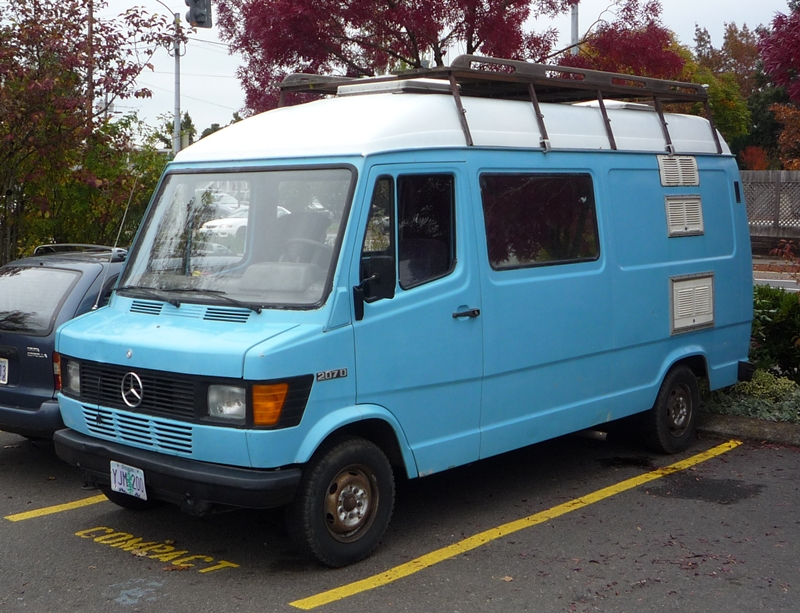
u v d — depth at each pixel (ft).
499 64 21.53
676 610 16.16
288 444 16.51
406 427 18.74
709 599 16.62
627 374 24.35
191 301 18.44
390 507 18.79
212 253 19.17
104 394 18.40
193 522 20.90
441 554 18.86
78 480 24.00
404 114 19.16
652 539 19.69
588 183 23.26
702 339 26.96
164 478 17.16
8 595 16.89
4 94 33.58
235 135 20.62
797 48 26.43
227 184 19.61
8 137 34.63
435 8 33.17
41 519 21.04
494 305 20.33
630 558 18.61
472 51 34.86
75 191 37.76
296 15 32.96
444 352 19.27
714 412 29.55
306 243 17.98
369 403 17.92
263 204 18.90
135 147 39.40
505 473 24.79
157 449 17.52
